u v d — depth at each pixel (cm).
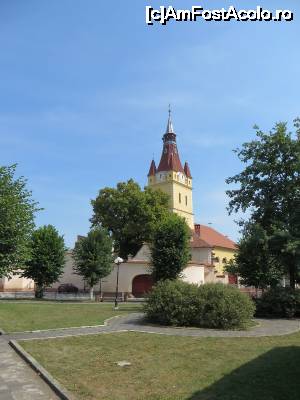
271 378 860
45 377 892
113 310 2594
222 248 8069
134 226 5959
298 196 2827
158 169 9925
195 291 1819
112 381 860
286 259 2695
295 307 2327
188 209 10025
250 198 2970
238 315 1711
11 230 2536
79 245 4559
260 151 2955
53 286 5281
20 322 1802
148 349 1188
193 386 820
